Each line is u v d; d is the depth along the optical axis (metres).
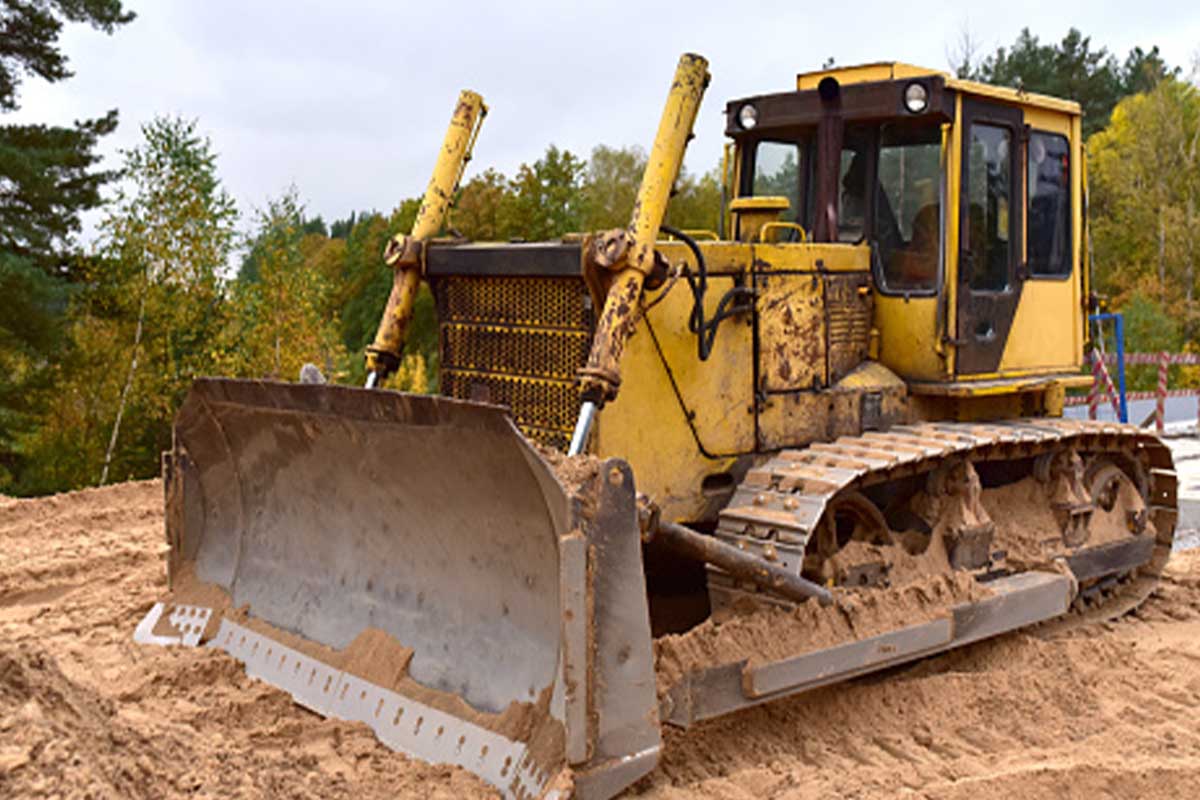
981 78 45.88
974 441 5.90
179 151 18.55
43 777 3.31
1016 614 5.94
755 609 5.13
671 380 5.41
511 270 5.34
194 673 5.03
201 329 18.80
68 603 6.54
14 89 18.84
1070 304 7.07
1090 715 5.45
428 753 4.25
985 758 4.90
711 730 5.00
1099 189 41.47
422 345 22.75
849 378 6.12
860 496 5.71
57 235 18.75
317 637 5.00
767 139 6.91
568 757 3.78
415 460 4.45
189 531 5.80
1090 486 7.26
